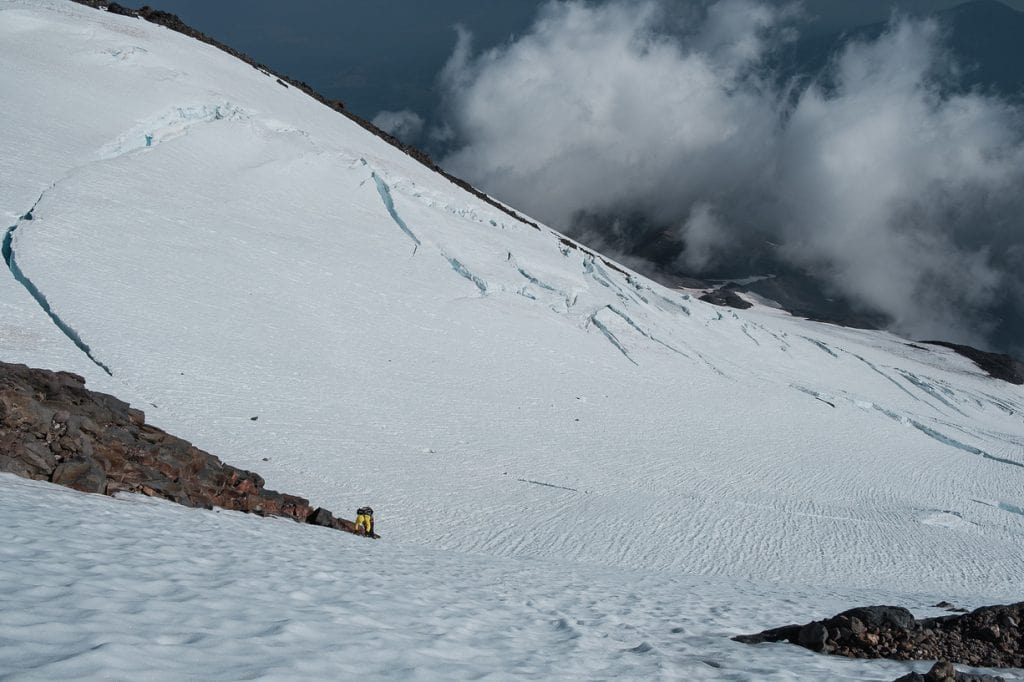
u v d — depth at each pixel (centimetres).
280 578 977
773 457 4822
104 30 6719
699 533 3148
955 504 4538
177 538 1116
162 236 4431
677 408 5350
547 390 4888
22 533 895
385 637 781
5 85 5066
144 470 1642
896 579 2945
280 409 3416
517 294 6194
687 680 890
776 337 8825
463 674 705
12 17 6181
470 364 4841
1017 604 1297
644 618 1352
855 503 4150
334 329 4525
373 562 1423
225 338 3816
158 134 5678
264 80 8112
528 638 986
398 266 5703
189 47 7562
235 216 5181
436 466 3381
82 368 2916
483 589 1363
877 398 7719
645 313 7206
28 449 1429
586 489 3525
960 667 1105
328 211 6019
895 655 1143
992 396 9900
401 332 4875
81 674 498
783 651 1123
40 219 3878
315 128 7388
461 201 7612
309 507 2050
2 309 3106
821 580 2789
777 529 3381
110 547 927
